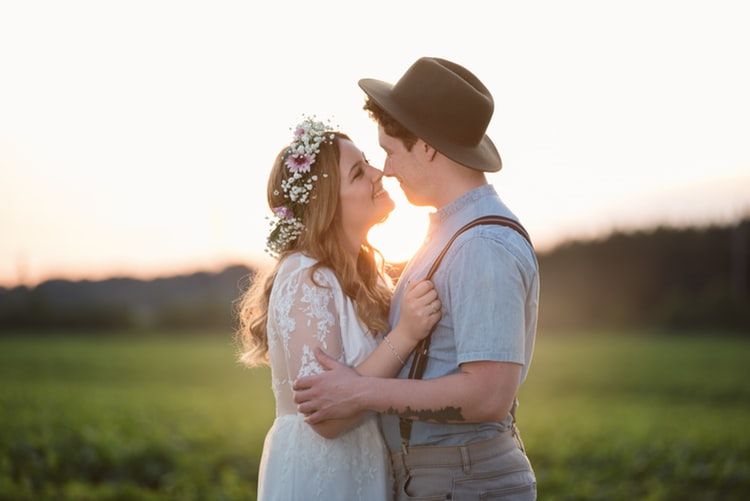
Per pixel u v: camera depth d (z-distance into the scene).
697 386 24.67
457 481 3.36
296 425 3.62
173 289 68.88
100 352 38.34
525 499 3.45
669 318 50.09
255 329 3.92
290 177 3.73
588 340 44.50
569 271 58.38
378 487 3.55
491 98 3.68
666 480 9.38
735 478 9.20
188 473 8.95
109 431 10.33
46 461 9.05
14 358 34.12
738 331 48.25
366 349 3.53
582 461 10.40
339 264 3.64
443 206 3.52
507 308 3.20
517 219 3.45
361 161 3.78
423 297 3.34
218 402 18.12
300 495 3.54
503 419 3.26
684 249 57.31
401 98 3.52
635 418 15.71
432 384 3.22
